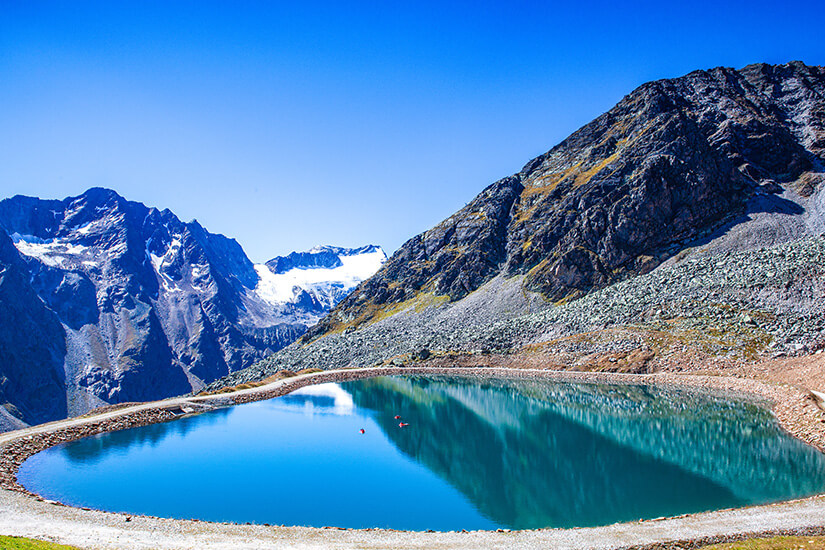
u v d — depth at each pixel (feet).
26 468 192.13
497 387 379.76
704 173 581.53
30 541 91.09
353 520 143.43
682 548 103.24
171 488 171.53
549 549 103.50
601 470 183.93
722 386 303.48
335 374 490.49
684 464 182.70
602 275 556.51
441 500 159.63
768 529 110.11
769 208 552.00
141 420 282.15
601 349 399.24
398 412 311.68
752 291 379.55
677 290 427.33
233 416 304.71
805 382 256.93
